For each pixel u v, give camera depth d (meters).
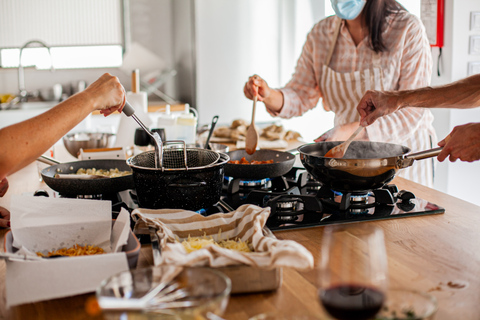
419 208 1.50
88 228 1.19
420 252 1.17
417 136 2.45
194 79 4.93
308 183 1.82
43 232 1.16
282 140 2.70
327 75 2.53
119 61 5.34
